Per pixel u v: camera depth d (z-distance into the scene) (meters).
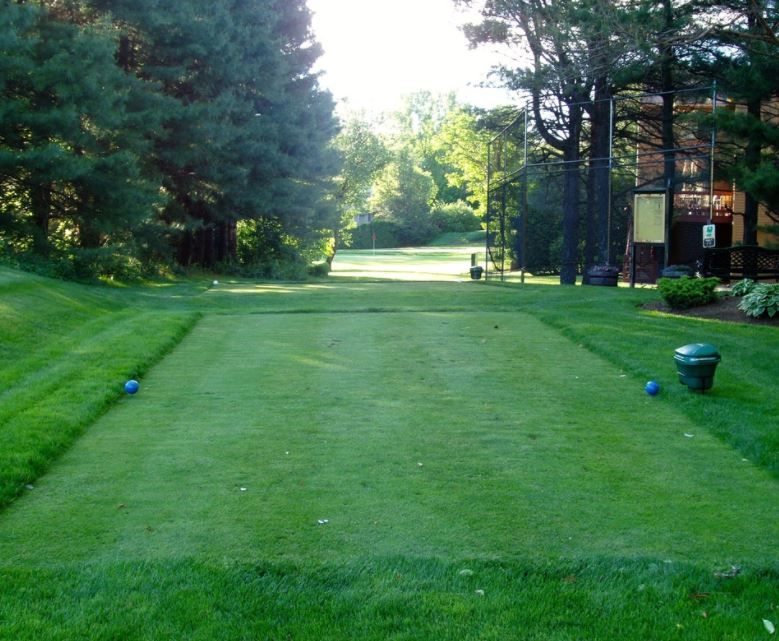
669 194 23.22
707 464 6.08
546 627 3.68
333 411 7.60
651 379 8.84
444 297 18.38
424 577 4.16
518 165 29.30
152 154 25.64
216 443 6.55
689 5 15.15
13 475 5.53
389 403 7.92
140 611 3.79
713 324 12.80
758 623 3.70
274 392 8.38
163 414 7.49
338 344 11.34
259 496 5.33
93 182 20.75
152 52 25.94
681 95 24.00
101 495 5.34
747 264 18.62
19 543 4.56
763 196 15.74
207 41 26.19
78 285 18.84
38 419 6.90
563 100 26.25
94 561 4.32
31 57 19.66
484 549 4.50
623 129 28.19
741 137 17.17
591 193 26.97
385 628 3.67
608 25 14.77
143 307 16.59
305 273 37.31
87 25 21.22
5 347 10.02
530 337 11.98
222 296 19.48
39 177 19.42
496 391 8.47
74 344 10.61
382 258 65.38
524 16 22.88
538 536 4.69
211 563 4.29
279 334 12.30
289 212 34.72
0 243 19.69
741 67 18.09
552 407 7.81
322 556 4.40
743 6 15.09
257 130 31.86
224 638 3.59
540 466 6.00
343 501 5.25
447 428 7.03
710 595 3.97
